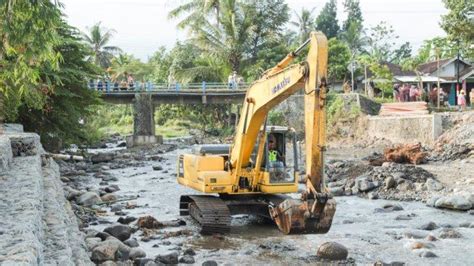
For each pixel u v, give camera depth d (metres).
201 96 49.19
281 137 16.31
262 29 61.53
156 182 27.22
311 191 11.35
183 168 18.38
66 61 31.86
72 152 40.31
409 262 12.83
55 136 33.69
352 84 55.72
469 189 21.62
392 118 41.09
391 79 54.19
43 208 10.86
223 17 59.69
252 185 16.30
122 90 48.81
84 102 33.53
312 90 11.41
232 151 16.44
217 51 59.72
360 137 44.53
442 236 15.16
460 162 30.02
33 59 12.21
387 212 18.86
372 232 15.94
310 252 13.86
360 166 26.66
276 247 14.34
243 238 15.39
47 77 25.41
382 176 23.61
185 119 67.12
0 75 13.66
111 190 24.14
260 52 60.56
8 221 7.55
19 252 6.05
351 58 60.91
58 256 8.13
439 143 35.22
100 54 86.00
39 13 10.71
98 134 40.06
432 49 60.72
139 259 12.64
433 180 22.83
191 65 62.22
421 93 46.97
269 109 14.95
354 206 20.06
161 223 16.91
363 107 47.31
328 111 48.66
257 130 15.61
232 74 56.91
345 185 23.66
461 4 39.09
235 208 16.61
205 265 12.58
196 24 60.31
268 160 16.05
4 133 20.00
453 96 56.84
